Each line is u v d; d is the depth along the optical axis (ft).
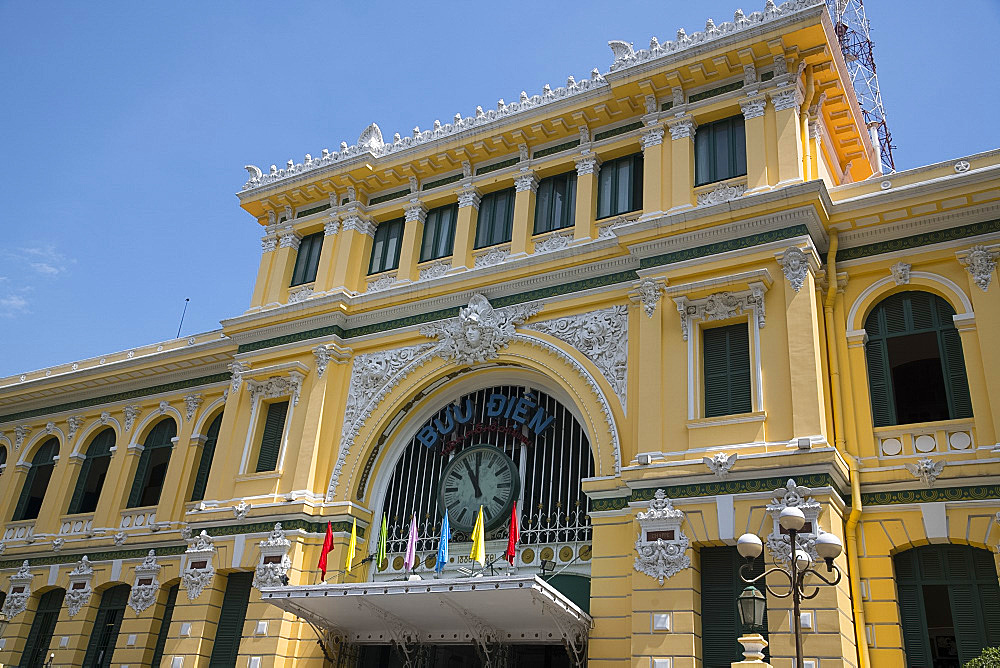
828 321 64.54
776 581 54.70
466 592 58.23
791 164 67.51
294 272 93.04
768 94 71.41
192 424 96.84
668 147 74.43
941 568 56.65
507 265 76.79
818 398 58.44
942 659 54.54
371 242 90.84
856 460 59.88
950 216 63.36
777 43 70.33
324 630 70.44
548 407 74.23
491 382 77.41
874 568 57.31
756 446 58.70
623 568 62.08
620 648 59.77
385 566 75.41
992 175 61.36
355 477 77.36
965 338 60.23
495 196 85.10
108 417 103.91
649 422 63.31
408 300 81.56
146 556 90.17
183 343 102.73
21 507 105.81
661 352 65.10
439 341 79.15
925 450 59.16
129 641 84.74
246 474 81.30
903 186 66.28
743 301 63.67
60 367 112.47
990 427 57.26
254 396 84.84
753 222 65.26
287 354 85.05
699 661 55.88
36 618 95.76
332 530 75.46
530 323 75.10
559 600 57.57
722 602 57.31
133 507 96.37
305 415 80.94
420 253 86.63
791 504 55.77
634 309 69.87
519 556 69.41
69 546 95.96
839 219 66.23
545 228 80.33
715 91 74.13
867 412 61.67
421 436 79.41
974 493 56.18
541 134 81.92
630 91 76.38
